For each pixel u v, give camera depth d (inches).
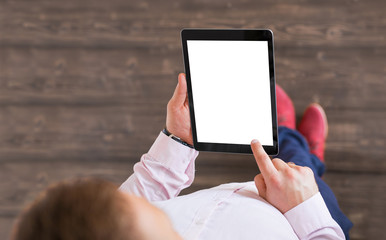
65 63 59.5
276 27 56.0
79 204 11.6
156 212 13.8
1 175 59.6
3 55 60.3
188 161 29.0
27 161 59.5
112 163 58.5
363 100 54.4
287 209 24.8
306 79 55.7
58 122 59.3
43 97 59.7
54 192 12.0
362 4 54.3
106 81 58.8
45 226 11.3
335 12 54.8
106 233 11.4
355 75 54.6
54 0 59.3
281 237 22.4
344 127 54.7
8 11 60.1
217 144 27.9
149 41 58.2
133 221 12.1
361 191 53.7
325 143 55.0
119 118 58.5
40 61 59.9
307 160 43.4
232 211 23.5
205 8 57.1
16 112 60.0
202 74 26.7
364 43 54.4
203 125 27.8
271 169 24.5
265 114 26.8
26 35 60.0
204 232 22.8
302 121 55.6
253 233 22.3
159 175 28.4
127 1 58.3
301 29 55.5
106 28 58.8
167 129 28.9
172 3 57.6
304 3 55.3
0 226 58.9
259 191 26.1
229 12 56.7
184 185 30.0
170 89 57.9
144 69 58.2
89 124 58.9
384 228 52.7
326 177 54.4
